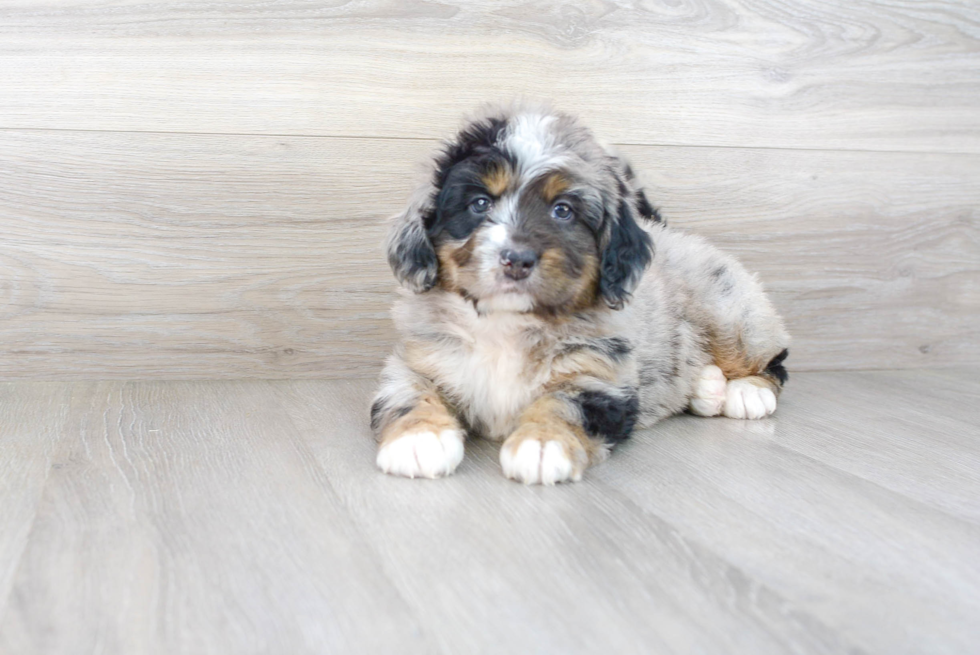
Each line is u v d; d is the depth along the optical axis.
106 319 0.92
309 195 0.93
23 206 0.90
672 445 0.79
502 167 0.74
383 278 0.96
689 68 0.98
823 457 0.77
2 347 0.91
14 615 0.54
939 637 0.54
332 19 0.91
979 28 1.04
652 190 0.99
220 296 0.94
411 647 0.52
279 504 0.66
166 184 0.91
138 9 0.89
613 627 0.54
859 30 1.02
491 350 0.78
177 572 0.58
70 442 0.76
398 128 0.94
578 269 0.75
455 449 0.72
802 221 1.03
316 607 0.55
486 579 0.58
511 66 0.95
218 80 0.91
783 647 0.53
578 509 0.66
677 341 0.86
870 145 1.04
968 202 1.07
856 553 0.62
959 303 1.08
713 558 0.61
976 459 0.77
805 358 1.06
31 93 0.88
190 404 0.87
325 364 0.96
